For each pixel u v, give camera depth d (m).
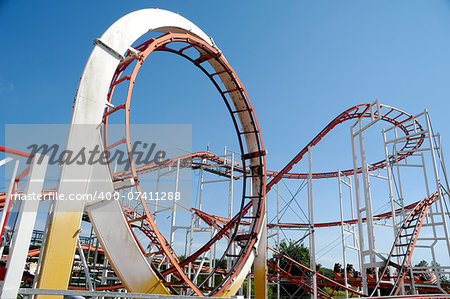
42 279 8.18
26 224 3.94
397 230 22.72
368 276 28.69
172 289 13.54
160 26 13.33
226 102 18.25
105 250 10.17
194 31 15.52
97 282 24.23
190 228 25.55
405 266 20.78
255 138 18.39
